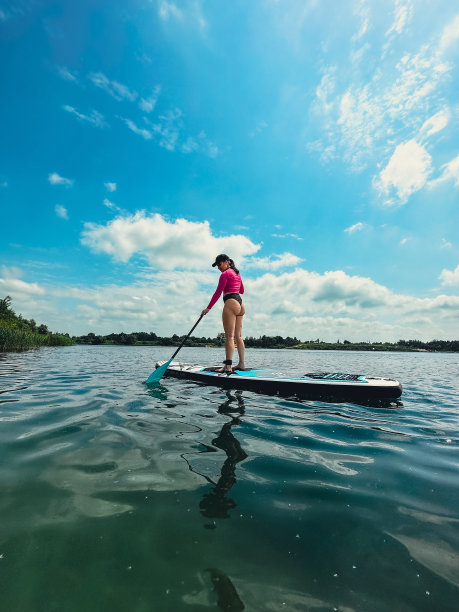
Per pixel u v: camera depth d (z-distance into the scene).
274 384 4.51
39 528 1.25
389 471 1.89
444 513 1.43
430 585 1.00
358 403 3.96
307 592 0.97
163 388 4.66
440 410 3.67
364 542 1.21
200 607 0.90
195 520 1.32
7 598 0.92
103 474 1.74
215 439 2.38
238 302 5.18
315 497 1.54
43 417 2.91
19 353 15.19
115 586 0.98
